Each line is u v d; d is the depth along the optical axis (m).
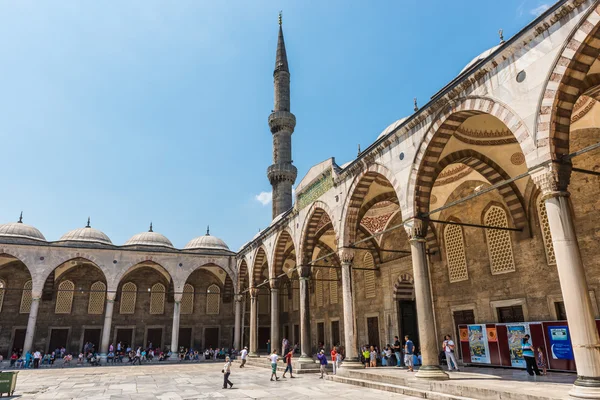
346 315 15.81
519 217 14.99
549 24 8.63
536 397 7.90
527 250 14.68
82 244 30.34
